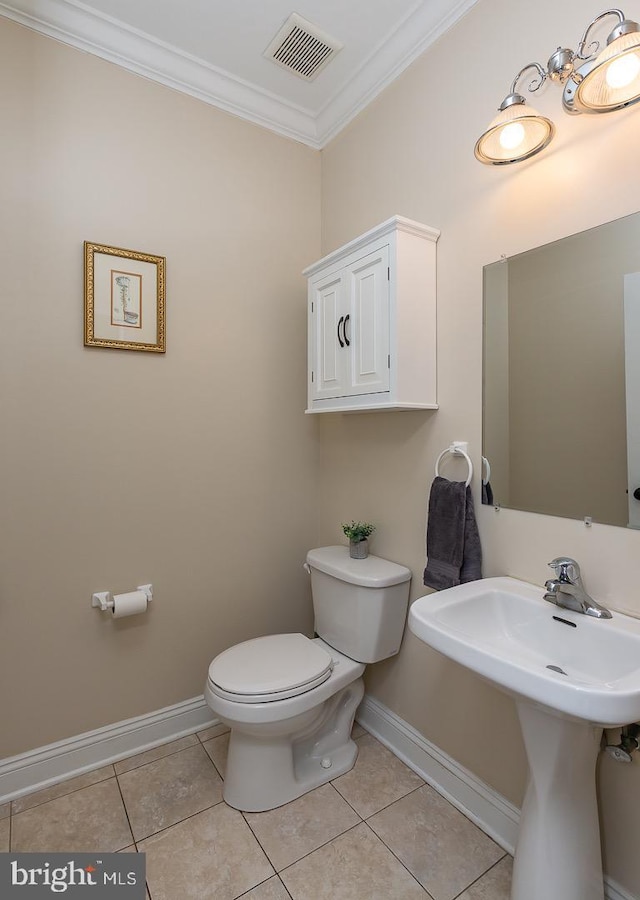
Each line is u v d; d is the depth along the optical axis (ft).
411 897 4.09
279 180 7.11
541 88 4.29
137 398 5.92
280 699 4.73
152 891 4.12
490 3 4.77
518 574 4.56
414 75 5.72
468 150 5.03
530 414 4.45
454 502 4.95
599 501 3.92
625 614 3.74
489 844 4.62
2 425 5.10
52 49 5.34
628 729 3.64
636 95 3.41
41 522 5.34
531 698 2.93
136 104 5.89
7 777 5.15
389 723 6.11
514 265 4.57
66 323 5.44
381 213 6.23
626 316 3.74
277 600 7.16
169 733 6.20
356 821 4.89
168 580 6.20
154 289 5.97
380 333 5.23
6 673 5.17
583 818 3.56
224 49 5.93
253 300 6.86
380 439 6.29
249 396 6.84
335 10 5.38
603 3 3.81
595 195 3.92
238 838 4.66
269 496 7.06
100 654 5.74
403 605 5.80
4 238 5.08
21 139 5.16
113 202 5.72
